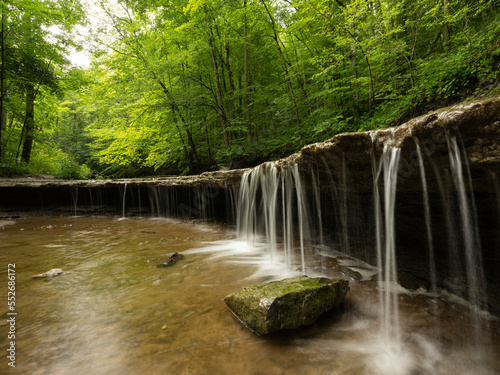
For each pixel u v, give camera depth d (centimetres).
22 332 214
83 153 2434
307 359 178
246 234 571
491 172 168
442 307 247
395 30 579
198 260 423
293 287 226
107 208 1002
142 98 1018
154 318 235
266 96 968
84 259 432
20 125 1445
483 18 641
